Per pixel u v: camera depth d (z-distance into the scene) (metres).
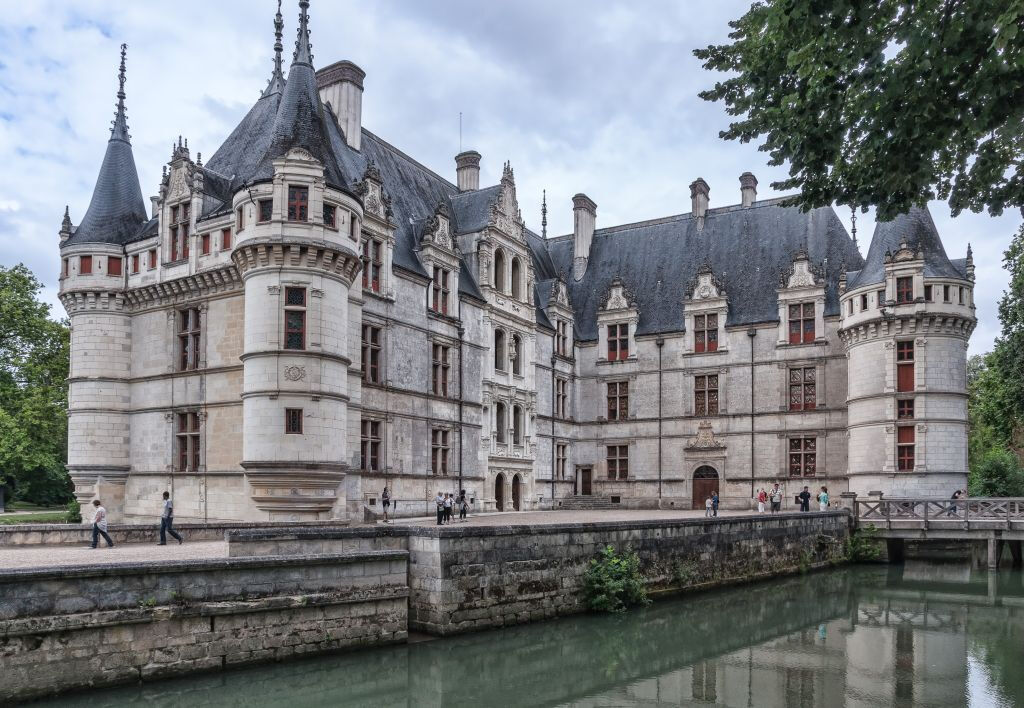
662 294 51.44
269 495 27.23
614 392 51.03
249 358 27.73
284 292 27.70
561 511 44.69
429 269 37.69
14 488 67.00
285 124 29.05
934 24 9.46
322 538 18.88
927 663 19.94
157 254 33.03
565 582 24.09
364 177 33.72
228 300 30.70
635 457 49.69
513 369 44.56
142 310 33.94
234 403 30.11
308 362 27.55
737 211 52.12
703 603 27.70
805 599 29.30
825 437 44.56
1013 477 46.16
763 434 46.16
